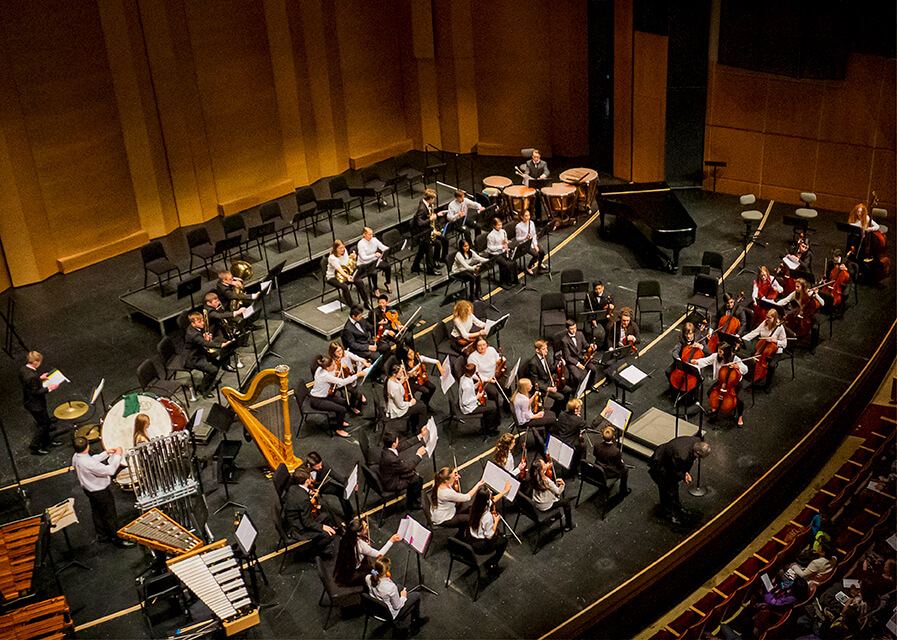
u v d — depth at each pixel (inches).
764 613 430.0
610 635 413.4
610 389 555.2
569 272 603.8
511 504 469.1
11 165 663.8
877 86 700.0
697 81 769.6
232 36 765.3
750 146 780.0
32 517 447.8
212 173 786.8
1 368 599.2
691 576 447.5
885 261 651.5
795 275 605.9
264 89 802.8
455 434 524.4
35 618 398.6
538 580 429.7
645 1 753.0
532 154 765.3
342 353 510.3
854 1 679.7
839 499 476.4
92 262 727.1
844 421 543.2
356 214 757.3
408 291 657.6
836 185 753.0
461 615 412.5
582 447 475.8
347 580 402.3
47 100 670.5
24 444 530.3
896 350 620.4
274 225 666.8
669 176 815.1
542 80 870.4
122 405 484.7
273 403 552.7
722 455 504.1
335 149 872.3
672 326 616.7
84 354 608.4
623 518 464.4
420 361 531.2
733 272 676.7
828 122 733.9
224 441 486.3
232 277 594.6
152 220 755.4
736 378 512.4
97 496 441.4
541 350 523.8
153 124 735.1
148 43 711.7
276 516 419.8
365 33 865.5
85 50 681.6
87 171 708.0
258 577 434.6
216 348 544.4
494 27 862.5
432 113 916.6
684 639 396.8
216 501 479.8
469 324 557.0
